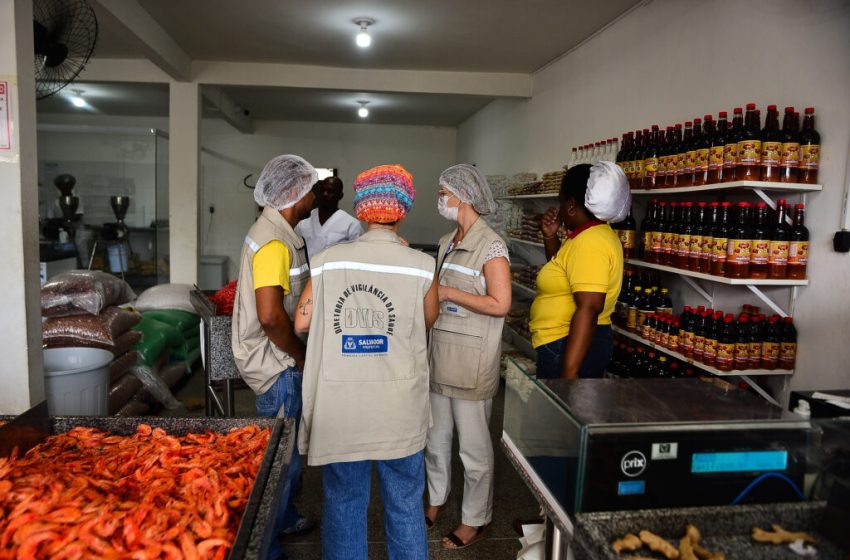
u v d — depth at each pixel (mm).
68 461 1462
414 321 1595
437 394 2336
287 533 2398
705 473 1055
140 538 1098
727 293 2832
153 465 1430
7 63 2053
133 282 5332
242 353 1952
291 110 8336
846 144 2180
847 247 2148
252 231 1919
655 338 2885
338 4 3975
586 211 2102
